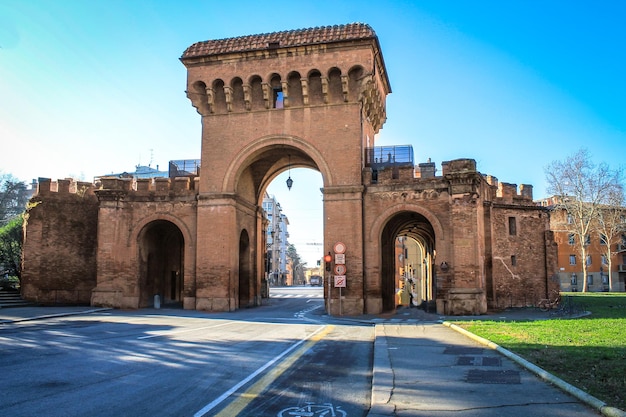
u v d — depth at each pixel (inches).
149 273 1397.6
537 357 478.3
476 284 1117.7
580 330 708.0
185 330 805.2
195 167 1483.8
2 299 1347.2
